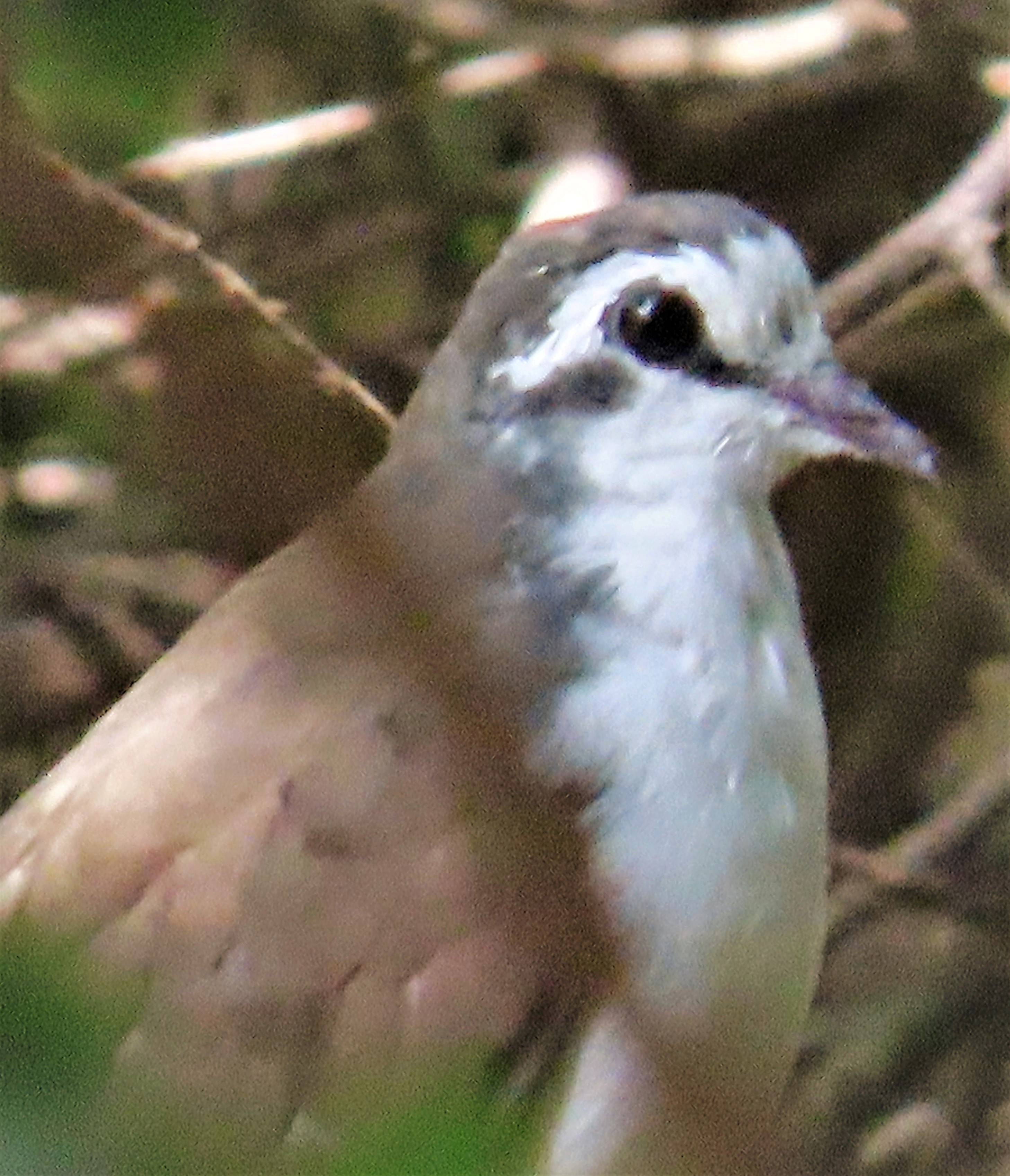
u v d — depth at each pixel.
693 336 1.94
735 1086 1.93
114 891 1.92
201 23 1.56
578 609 1.93
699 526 1.94
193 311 1.91
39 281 1.89
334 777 1.93
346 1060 1.92
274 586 1.94
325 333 2.02
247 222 2.03
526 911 1.93
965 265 2.01
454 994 1.92
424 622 1.93
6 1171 1.58
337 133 2.00
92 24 1.56
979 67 2.03
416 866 1.93
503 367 1.94
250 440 1.93
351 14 2.01
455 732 1.93
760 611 1.94
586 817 1.93
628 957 1.93
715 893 1.93
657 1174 1.93
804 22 2.02
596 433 1.94
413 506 1.94
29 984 1.64
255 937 1.92
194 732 1.93
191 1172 1.92
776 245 1.94
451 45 2.02
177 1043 1.92
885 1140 2.03
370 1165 1.67
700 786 1.93
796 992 1.94
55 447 2.03
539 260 1.94
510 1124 1.92
